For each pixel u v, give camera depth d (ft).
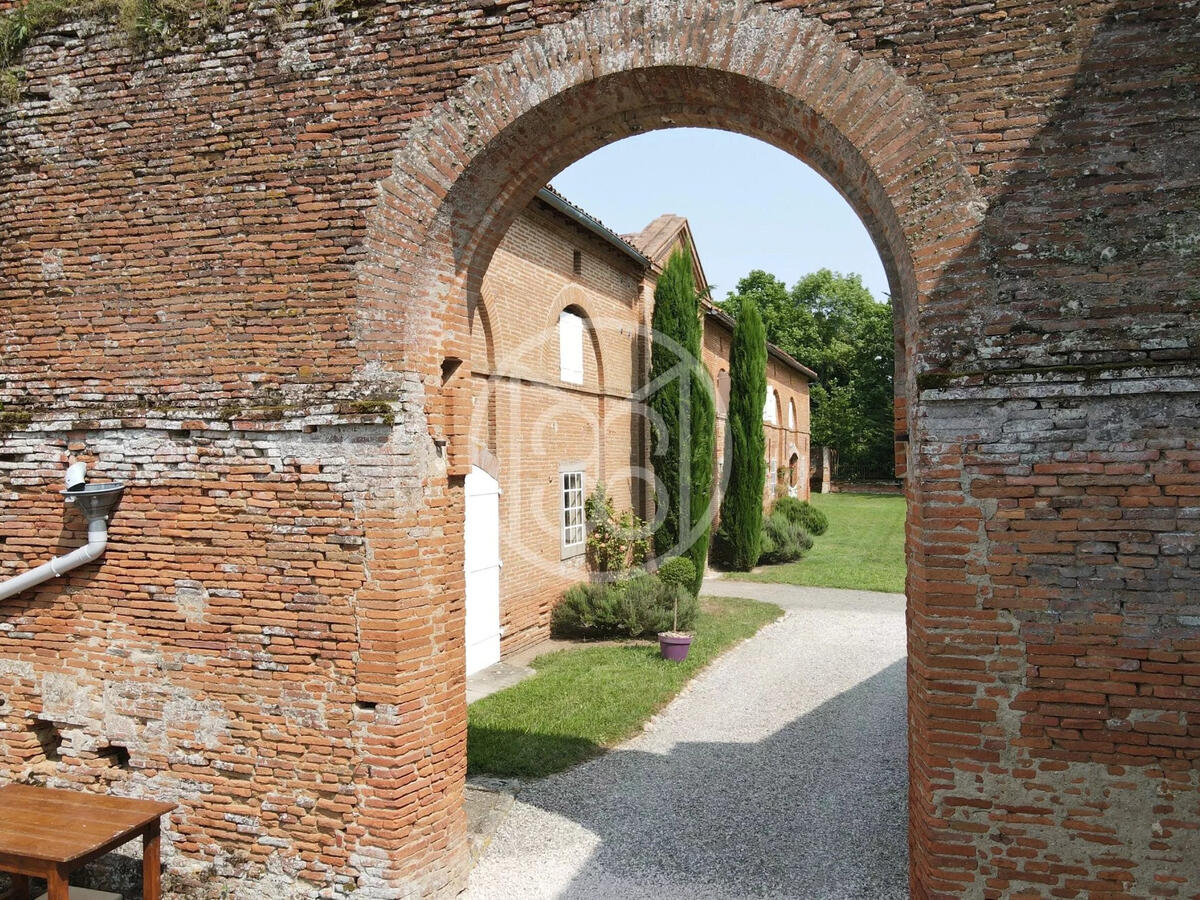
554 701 33.73
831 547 89.20
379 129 18.67
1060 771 15.31
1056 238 15.30
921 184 15.93
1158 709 14.83
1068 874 15.33
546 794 25.12
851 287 200.44
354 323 18.71
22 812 18.25
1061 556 15.20
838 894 19.36
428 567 19.26
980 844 15.71
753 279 192.54
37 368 21.04
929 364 15.87
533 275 42.14
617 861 21.06
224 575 19.63
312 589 18.95
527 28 17.93
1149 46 14.92
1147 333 14.87
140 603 20.27
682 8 17.12
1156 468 14.75
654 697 34.47
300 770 19.12
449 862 19.74
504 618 40.81
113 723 20.53
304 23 19.04
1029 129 15.44
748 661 41.39
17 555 21.20
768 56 16.78
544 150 19.58
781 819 23.29
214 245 19.62
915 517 16.63
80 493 19.54
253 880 19.47
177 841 20.03
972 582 15.61
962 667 15.70
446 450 20.21
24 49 21.02
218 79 19.56
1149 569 14.82
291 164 19.10
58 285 20.81
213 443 19.67
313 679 19.01
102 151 20.42
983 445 15.52
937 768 15.88
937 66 15.90
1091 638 15.10
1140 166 14.94
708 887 19.76
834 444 171.01
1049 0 15.38
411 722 18.78
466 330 20.62
